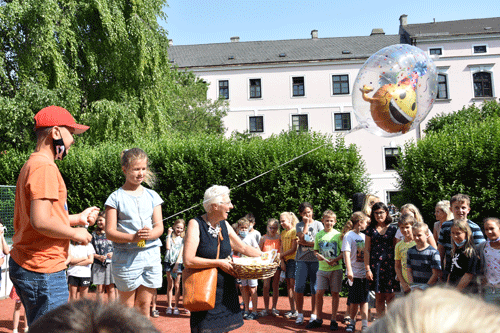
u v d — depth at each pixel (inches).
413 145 377.1
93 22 588.4
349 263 218.5
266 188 346.0
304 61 1279.5
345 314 252.2
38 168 93.7
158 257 126.3
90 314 23.8
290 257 269.9
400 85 139.5
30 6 501.7
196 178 360.8
